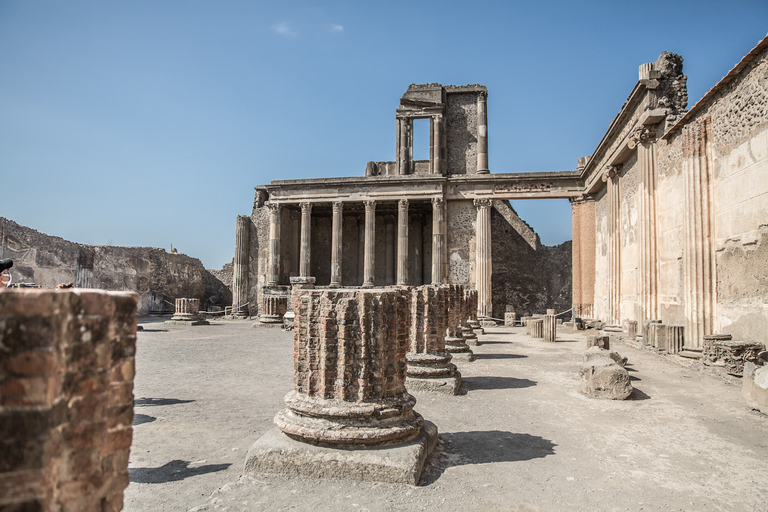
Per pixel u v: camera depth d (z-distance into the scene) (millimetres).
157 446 5945
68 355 2305
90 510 2412
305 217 33188
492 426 6891
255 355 14039
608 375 8609
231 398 8477
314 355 5504
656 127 17547
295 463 5012
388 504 4398
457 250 31797
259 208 36750
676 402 8289
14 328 2137
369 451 5082
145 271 36031
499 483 4891
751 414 7520
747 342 10492
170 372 11094
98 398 2473
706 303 12758
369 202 32438
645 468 5316
